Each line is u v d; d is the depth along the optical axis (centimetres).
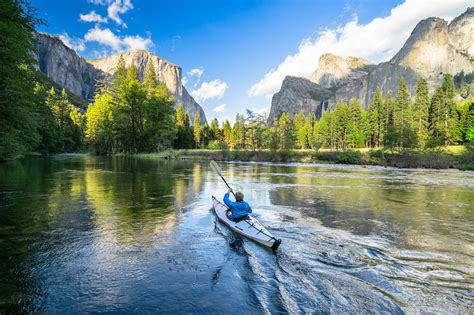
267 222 786
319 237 660
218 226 730
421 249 591
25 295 392
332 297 398
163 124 5269
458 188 1477
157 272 470
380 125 7388
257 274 468
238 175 2075
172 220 782
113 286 422
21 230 677
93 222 750
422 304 384
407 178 1989
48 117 4994
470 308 376
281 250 575
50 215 815
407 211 931
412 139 3738
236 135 8781
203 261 516
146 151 5259
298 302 386
